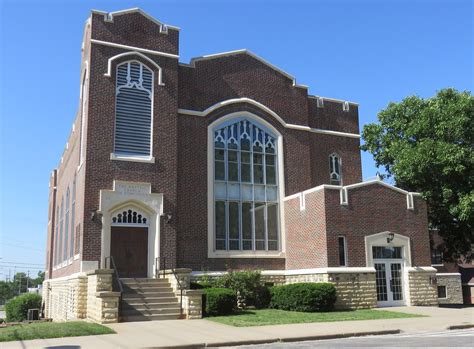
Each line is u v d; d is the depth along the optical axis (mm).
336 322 18391
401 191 26500
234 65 28547
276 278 26594
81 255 22219
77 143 27891
